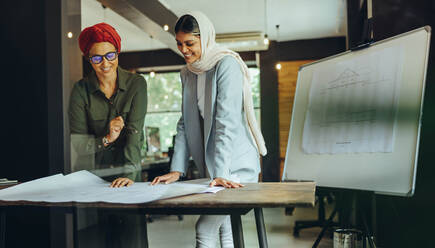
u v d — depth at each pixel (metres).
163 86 8.63
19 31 2.66
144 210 0.98
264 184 1.25
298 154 2.25
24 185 1.18
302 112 2.33
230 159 1.36
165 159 5.11
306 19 6.41
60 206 0.93
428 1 2.29
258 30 6.93
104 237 1.71
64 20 2.69
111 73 1.88
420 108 1.66
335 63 2.22
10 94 2.65
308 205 0.85
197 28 1.41
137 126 1.93
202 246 1.31
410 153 1.65
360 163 1.85
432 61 2.21
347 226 2.52
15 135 2.64
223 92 1.41
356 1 3.95
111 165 1.91
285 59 7.57
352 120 1.99
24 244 2.50
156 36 6.35
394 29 2.36
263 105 7.54
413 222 2.38
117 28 6.75
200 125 1.56
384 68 1.89
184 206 0.89
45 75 2.62
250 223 4.17
